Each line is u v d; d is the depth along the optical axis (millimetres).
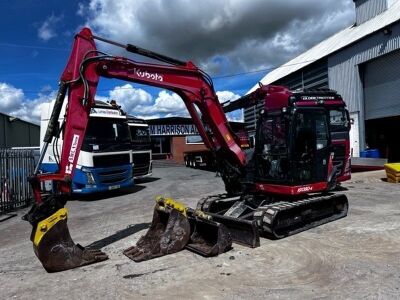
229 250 6879
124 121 15203
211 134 8453
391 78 19000
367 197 11945
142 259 6492
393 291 4898
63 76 6719
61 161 6488
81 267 6352
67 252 6266
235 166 8727
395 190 13211
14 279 5992
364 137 20734
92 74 6824
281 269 5902
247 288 5227
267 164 8922
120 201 13602
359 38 20297
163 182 19328
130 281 5660
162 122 43781
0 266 6703
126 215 10820
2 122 34938
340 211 9180
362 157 20078
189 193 14773
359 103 20812
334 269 5781
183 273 5879
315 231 8000
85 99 6695
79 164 13938
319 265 6000
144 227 9086
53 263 6141
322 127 9062
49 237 6145
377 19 21438
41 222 6117
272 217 7379
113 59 6996
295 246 7004
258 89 9914
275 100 9055
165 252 6727
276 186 8688
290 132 8453
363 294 4848
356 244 6969
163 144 46375
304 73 25703
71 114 6609
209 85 8219
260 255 6578
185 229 6961
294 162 8438
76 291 5391
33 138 45719
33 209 6164
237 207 8398
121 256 6863
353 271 5645
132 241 7867
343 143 12938
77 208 12578
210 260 6402
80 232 9023
